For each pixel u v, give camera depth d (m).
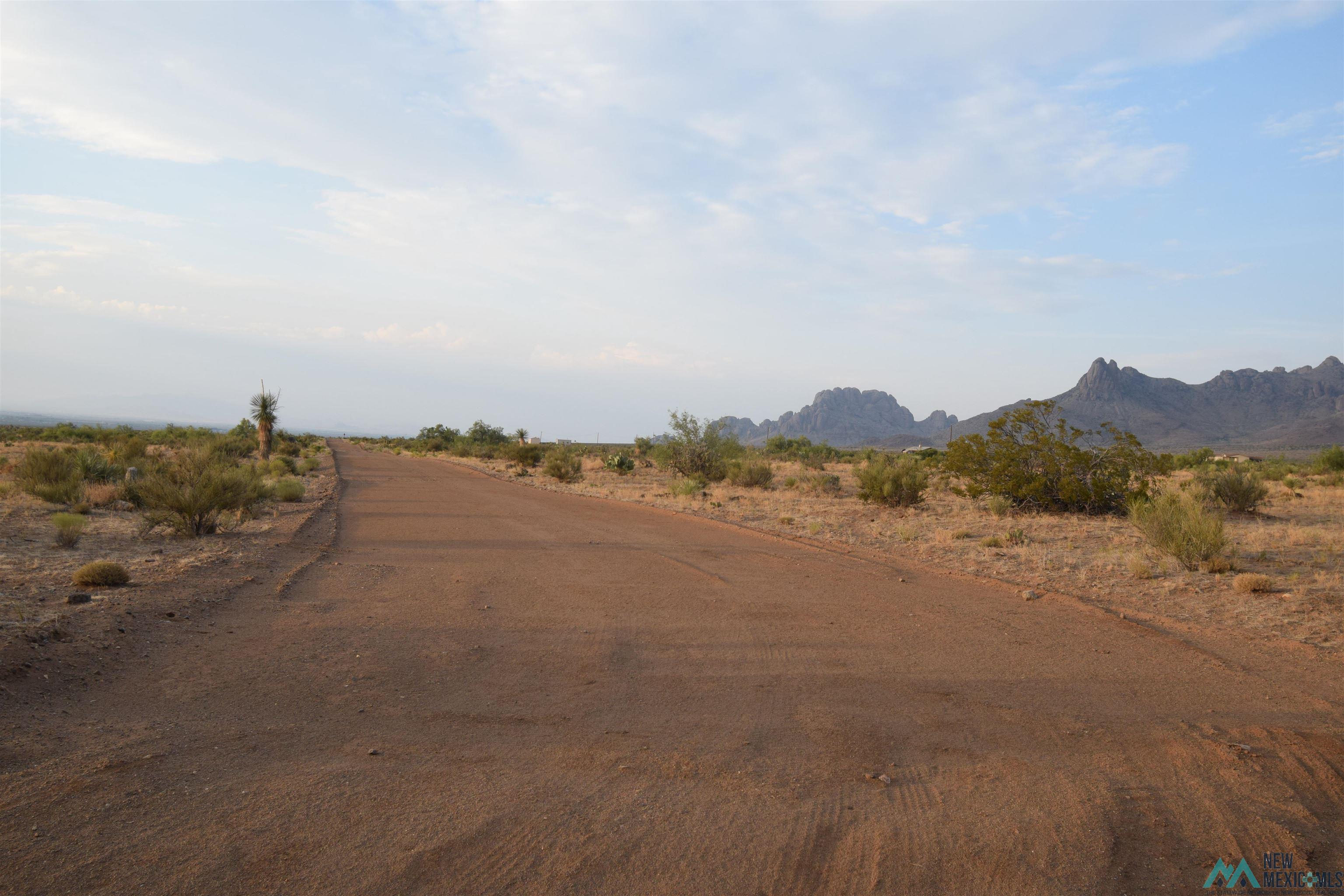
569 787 4.08
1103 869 3.37
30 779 3.93
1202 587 10.07
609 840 3.51
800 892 3.14
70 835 3.39
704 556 13.09
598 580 10.65
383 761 4.37
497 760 4.44
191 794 3.85
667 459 36.69
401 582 10.31
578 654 6.82
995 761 4.55
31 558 10.73
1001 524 17.86
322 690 5.68
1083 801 4.02
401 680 5.97
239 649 6.69
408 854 3.33
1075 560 12.45
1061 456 19.81
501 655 6.77
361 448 95.19
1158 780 4.30
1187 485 21.94
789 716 5.30
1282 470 34.34
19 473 20.11
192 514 13.84
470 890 3.07
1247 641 7.46
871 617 8.45
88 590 8.60
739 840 3.55
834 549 14.09
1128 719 5.29
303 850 3.33
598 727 5.03
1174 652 7.05
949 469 22.38
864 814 3.84
